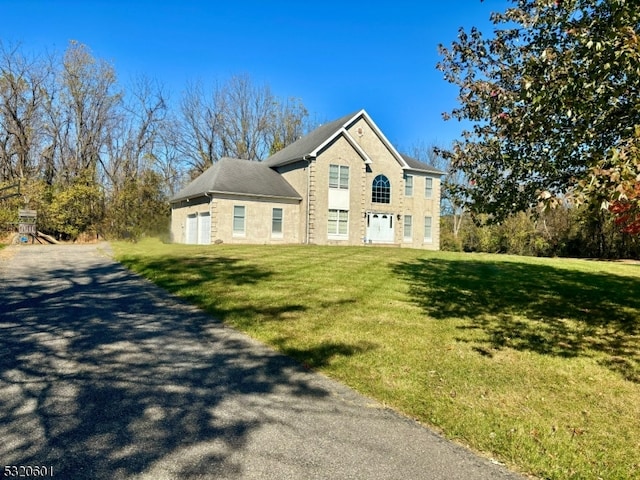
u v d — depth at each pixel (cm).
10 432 313
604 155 462
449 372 457
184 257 1348
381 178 2666
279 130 4406
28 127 3089
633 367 494
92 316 655
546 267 1463
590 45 444
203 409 359
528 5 653
